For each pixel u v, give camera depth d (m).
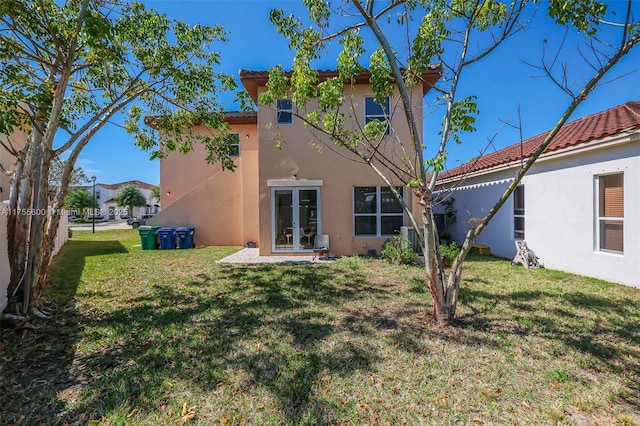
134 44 6.09
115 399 2.88
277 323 4.68
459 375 3.25
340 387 3.06
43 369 3.44
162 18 6.14
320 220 10.70
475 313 5.00
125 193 46.72
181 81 6.81
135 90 6.93
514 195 10.05
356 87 10.36
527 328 4.41
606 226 7.18
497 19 4.65
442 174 15.91
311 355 3.69
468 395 2.92
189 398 2.91
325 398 2.89
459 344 3.94
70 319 4.92
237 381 3.17
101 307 5.48
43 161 5.18
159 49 6.26
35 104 5.24
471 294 6.00
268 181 10.64
